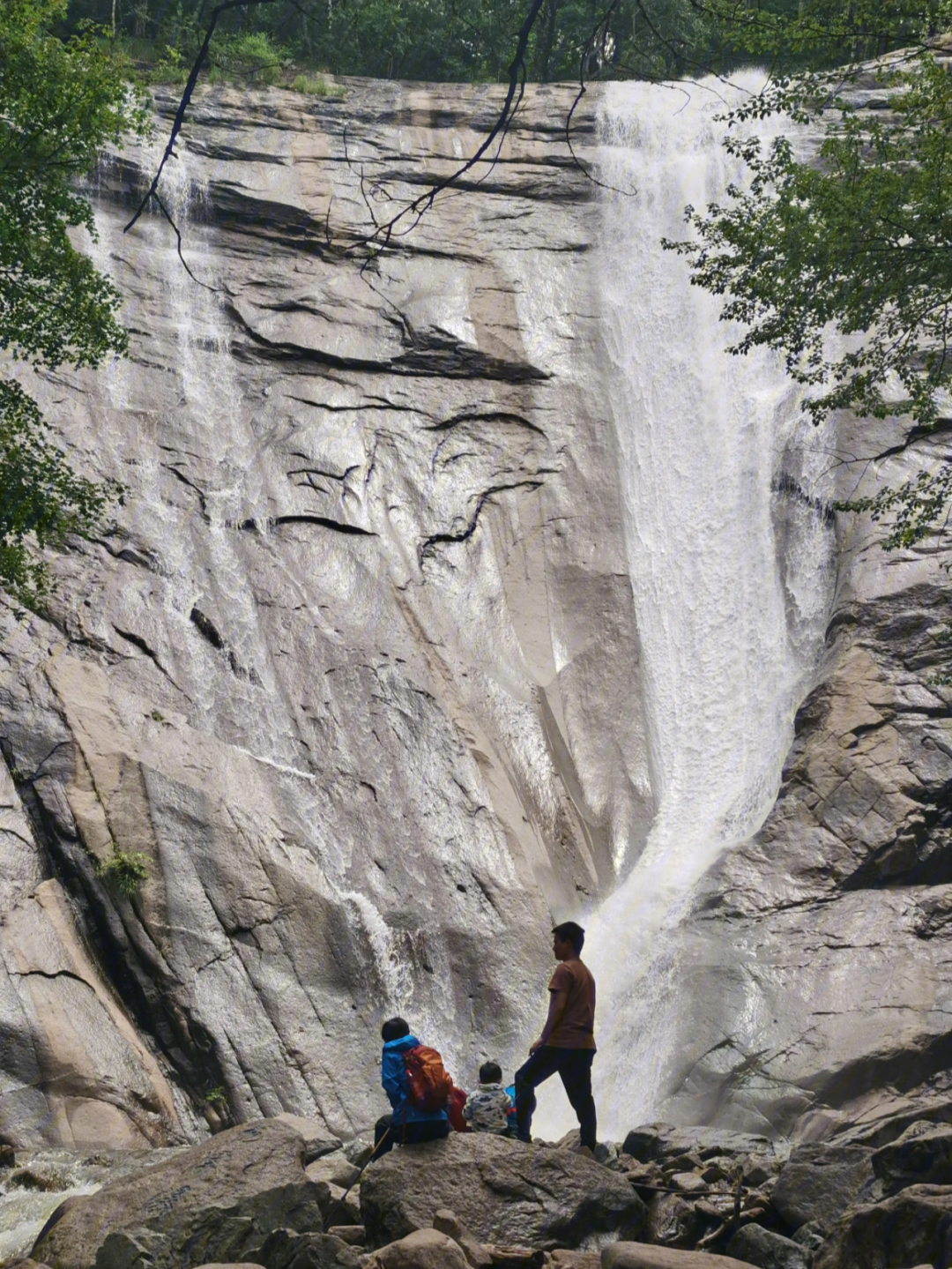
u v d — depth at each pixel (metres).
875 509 17.73
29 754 19.03
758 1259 8.49
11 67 16.52
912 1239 7.88
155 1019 17.41
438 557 24.59
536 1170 9.02
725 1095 16.12
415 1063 9.45
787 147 16.06
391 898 19.41
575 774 22.70
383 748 21.27
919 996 16.28
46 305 16.59
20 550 16.73
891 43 15.42
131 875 18.16
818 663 22.34
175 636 21.67
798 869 18.73
